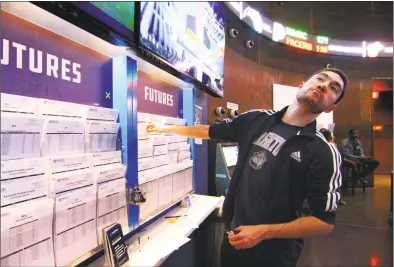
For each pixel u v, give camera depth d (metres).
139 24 1.15
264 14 4.81
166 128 1.58
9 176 0.71
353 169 5.47
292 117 1.34
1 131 0.70
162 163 1.55
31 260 0.75
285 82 5.33
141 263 1.11
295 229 1.11
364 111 6.43
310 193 1.17
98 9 0.92
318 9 5.93
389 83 6.99
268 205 1.24
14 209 0.71
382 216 4.17
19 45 0.87
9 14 0.84
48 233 0.80
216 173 2.83
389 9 6.36
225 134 1.57
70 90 1.06
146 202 1.38
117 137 1.22
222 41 2.63
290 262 1.28
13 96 0.75
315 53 5.84
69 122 0.93
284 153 1.24
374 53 6.21
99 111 1.09
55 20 0.90
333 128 5.87
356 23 6.29
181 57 1.62
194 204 2.05
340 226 3.80
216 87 2.42
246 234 1.11
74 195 0.90
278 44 5.12
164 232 1.47
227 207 1.42
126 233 1.19
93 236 0.99
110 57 1.27
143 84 1.60
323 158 1.17
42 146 0.83
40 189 0.79
